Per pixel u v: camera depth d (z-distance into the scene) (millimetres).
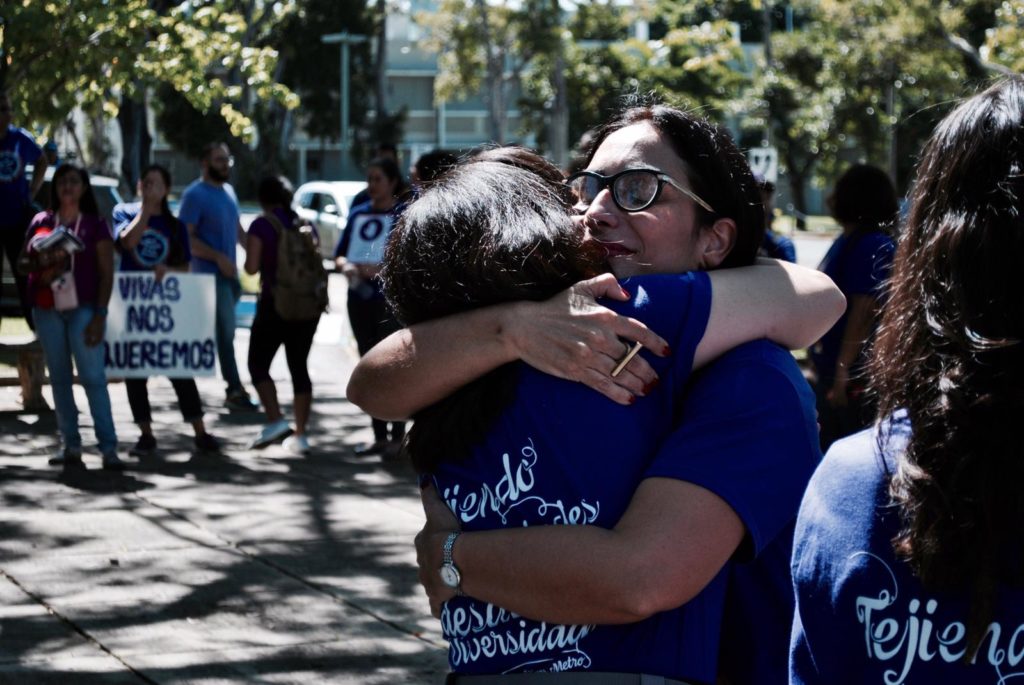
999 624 1368
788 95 36656
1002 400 1371
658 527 1706
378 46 55875
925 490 1378
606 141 2049
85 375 7730
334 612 5172
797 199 43250
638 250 1980
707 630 1827
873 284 5703
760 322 1854
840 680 1454
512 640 1827
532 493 1808
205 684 4340
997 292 1396
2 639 4742
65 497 7082
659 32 55031
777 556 1920
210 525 6543
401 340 1937
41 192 15008
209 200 10117
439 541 1858
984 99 1462
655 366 1816
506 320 1837
